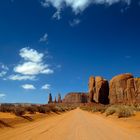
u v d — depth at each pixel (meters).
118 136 15.01
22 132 17.22
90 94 174.38
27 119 30.83
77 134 16.30
